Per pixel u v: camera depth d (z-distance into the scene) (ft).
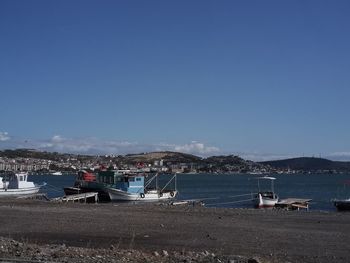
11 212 131.03
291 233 93.25
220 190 413.18
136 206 161.79
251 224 107.24
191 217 120.26
